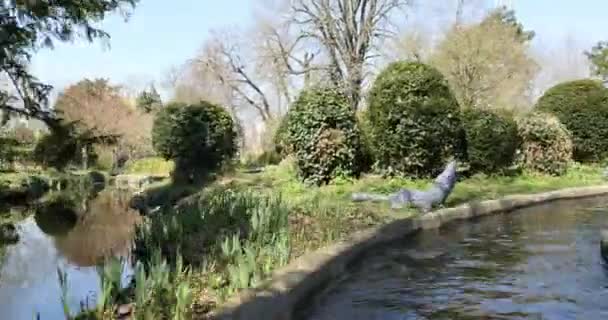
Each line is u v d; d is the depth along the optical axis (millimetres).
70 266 9094
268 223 6797
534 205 11367
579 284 5664
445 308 5012
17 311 6301
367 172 13328
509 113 14812
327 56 29734
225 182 15664
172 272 5340
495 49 26500
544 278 5922
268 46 31094
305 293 5152
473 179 13617
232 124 20672
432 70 12812
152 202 17469
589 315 4727
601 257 6789
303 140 12578
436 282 5879
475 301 5188
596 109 17641
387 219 8602
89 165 33312
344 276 6145
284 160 15922
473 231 8703
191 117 19391
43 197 23734
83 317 4512
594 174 15609
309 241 6887
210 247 6273
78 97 39062
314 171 12570
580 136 17641
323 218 8250
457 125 12867
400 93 12508
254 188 13273
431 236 8305
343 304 5203
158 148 19781
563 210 10820
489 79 26469
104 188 27953
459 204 10273
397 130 12445
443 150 12672
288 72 31016
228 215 7891
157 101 48469
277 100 36656
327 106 12602
